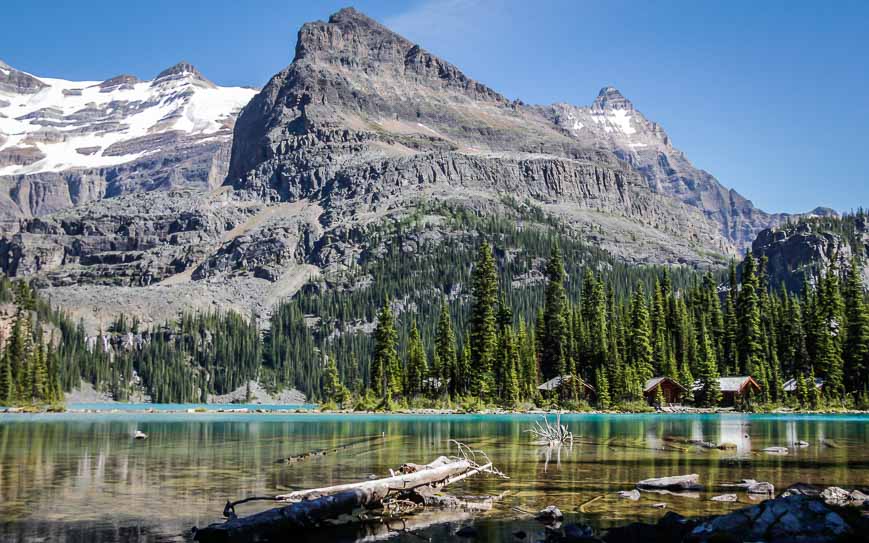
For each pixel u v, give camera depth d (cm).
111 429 8656
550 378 16075
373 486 3148
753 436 7088
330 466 4597
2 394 16662
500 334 15825
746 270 16050
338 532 2716
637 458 4984
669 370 15175
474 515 2997
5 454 5366
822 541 2362
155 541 2528
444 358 15812
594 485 3734
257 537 2600
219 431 8262
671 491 3516
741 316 15938
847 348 14825
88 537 2588
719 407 14275
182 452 5553
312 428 8850
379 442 6506
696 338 15912
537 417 12050
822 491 3222
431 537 2625
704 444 5975
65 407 16738
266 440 6775
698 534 2419
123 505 3194
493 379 15025
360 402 15000
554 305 16475
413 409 14675
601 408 14138
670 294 17788
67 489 3631
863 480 3828
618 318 16925
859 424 9412
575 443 6275
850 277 15025
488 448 5831
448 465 3766
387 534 2678
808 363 15300
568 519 2884
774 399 14488
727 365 15862
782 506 2527
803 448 5675
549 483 3806
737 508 3055
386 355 15550
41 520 2877
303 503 2820
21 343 18100
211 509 3106
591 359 15712
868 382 14550
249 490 3600
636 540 2473
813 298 15912
